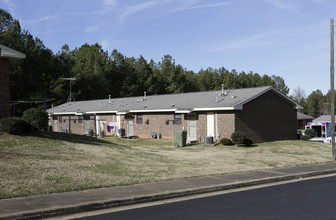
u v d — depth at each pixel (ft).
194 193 33.60
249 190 35.94
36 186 31.65
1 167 35.65
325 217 24.47
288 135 99.19
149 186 34.76
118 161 46.88
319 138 106.42
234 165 51.01
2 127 51.55
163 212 26.32
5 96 58.65
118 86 221.25
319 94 347.36
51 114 142.41
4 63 58.80
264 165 52.42
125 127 113.91
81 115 131.54
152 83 233.14
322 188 36.91
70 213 26.09
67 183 33.60
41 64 172.45
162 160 51.98
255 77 301.63
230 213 25.73
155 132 102.63
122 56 232.53
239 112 83.05
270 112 92.89
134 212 26.50
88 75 193.26
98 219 24.41
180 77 248.52
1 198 27.99
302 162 57.82
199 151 71.51
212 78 274.77
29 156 41.98
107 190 32.42
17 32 168.96
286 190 35.73
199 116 90.22
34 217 24.40
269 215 25.07
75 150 49.98
